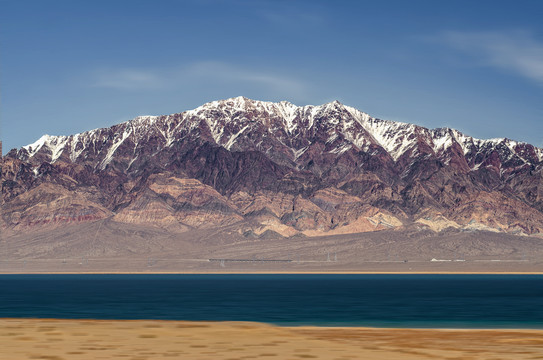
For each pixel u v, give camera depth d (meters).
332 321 98.00
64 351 56.22
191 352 56.09
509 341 63.62
